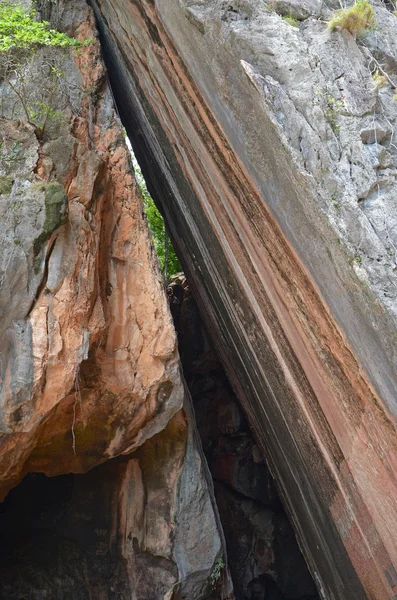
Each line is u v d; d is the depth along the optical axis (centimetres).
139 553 825
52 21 834
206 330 1192
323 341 552
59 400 649
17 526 908
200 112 665
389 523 537
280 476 934
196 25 606
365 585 643
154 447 836
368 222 481
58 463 771
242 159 596
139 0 705
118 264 748
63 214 659
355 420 542
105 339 722
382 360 460
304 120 524
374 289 454
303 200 510
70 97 771
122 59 910
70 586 847
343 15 582
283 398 730
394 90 571
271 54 559
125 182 773
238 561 1084
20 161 679
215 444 1173
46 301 649
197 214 841
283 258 579
